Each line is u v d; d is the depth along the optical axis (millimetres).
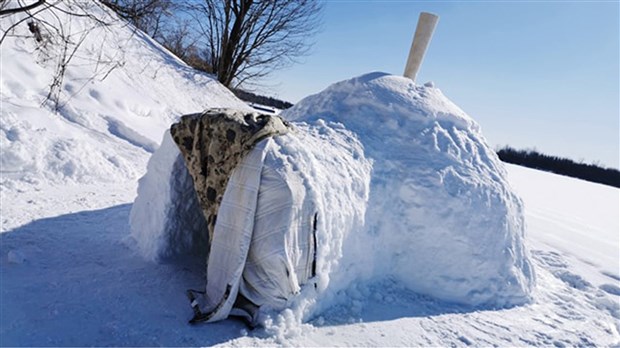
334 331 3129
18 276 3125
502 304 4156
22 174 5203
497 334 3559
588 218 14250
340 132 4250
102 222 4523
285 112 5637
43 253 3584
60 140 5883
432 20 5285
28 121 5809
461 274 4039
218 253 3004
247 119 3154
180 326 2818
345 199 3535
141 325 2766
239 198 2932
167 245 3701
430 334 3363
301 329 3002
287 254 2855
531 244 7734
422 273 4074
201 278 3508
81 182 5691
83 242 3947
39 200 4777
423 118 4547
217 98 12375
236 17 16672
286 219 2871
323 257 3160
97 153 6227
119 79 9031
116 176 6125
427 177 4184
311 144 3688
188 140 3297
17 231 3893
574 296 4930
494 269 4133
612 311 4602
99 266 3494
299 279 3029
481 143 4715
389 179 4152
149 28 15477
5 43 6906
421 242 4082
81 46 8602
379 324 3367
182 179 3736
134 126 7949
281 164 2953
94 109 7523
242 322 2969
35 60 7219
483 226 4121
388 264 4094
